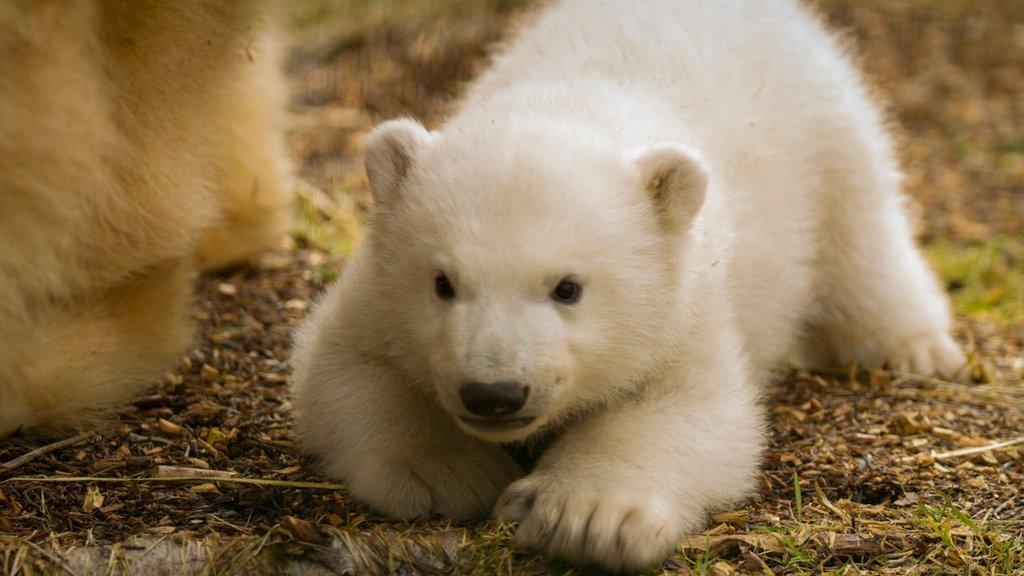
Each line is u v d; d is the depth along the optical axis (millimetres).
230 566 6375
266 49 10617
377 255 7371
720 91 8945
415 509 7031
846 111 9711
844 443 8555
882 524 7219
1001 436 8836
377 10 19266
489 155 6973
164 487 7293
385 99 16484
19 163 6770
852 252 9938
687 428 7113
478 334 6402
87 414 8008
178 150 8102
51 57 6812
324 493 7297
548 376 6547
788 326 9430
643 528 6422
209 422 8266
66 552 6309
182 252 8398
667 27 9211
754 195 8805
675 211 7273
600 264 6836
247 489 7305
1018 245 14023
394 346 7254
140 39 7621
